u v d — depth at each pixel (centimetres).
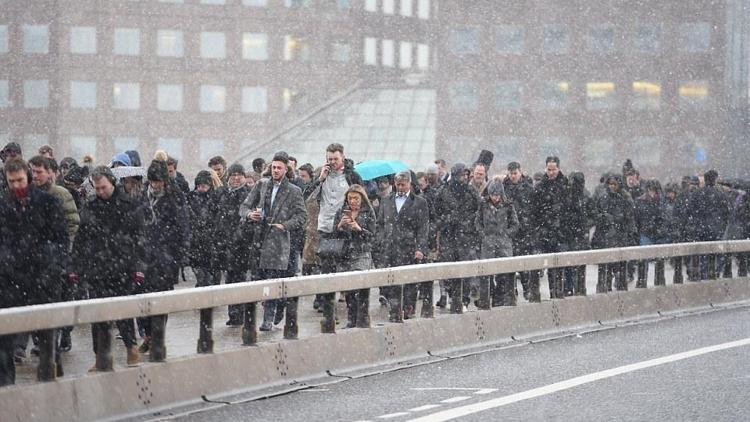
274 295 2980
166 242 3688
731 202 7212
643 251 4788
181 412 2589
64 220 2777
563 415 2483
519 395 2764
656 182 6988
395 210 4438
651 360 3375
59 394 2359
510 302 4100
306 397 2798
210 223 4753
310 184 4797
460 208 4956
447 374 3184
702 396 2719
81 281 3344
